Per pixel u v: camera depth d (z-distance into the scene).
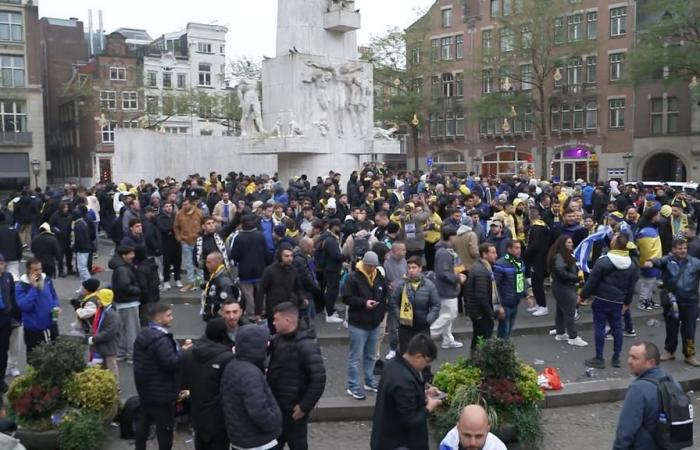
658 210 14.81
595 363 10.18
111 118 57.09
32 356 7.60
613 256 9.98
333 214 15.04
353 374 8.75
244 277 11.15
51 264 13.52
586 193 22.45
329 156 22.97
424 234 14.28
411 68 51.50
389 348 10.61
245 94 23.05
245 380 5.46
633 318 13.01
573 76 50.34
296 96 22.30
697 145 44.59
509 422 7.44
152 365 6.61
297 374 6.18
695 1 35.97
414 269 8.87
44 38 65.06
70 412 7.31
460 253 12.04
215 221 12.98
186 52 67.44
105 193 21.44
